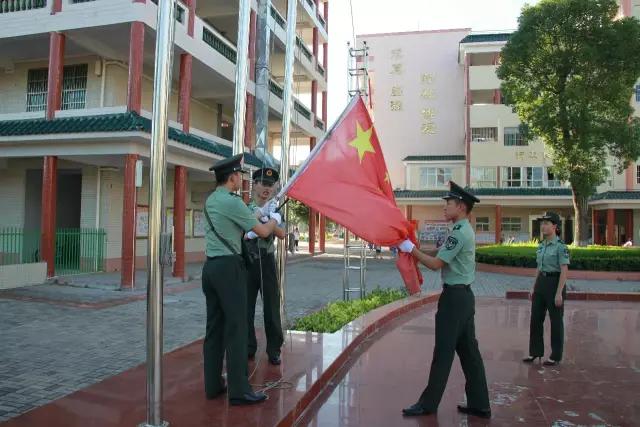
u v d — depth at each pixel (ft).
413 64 134.51
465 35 132.98
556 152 69.41
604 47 63.52
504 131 115.65
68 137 41.45
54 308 32.17
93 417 13.62
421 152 133.28
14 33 46.68
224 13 67.51
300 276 58.23
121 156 43.96
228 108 74.74
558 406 16.70
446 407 16.30
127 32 46.19
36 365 19.98
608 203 97.86
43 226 43.75
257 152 26.63
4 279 39.45
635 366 21.74
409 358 22.07
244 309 14.58
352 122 19.65
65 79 53.88
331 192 17.93
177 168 48.83
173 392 15.58
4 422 13.32
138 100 43.06
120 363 20.47
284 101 22.86
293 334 23.76
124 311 31.94
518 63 67.92
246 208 14.37
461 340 15.49
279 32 69.10
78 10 44.68
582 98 62.85
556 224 21.67
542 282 21.91
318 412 15.61
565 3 63.26
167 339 25.14
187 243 67.41
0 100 55.98
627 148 64.85
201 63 53.42
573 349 24.89
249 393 14.62
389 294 37.27
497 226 111.86
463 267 15.08
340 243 163.73
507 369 21.16
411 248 16.15
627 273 56.75
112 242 53.47
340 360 20.18
